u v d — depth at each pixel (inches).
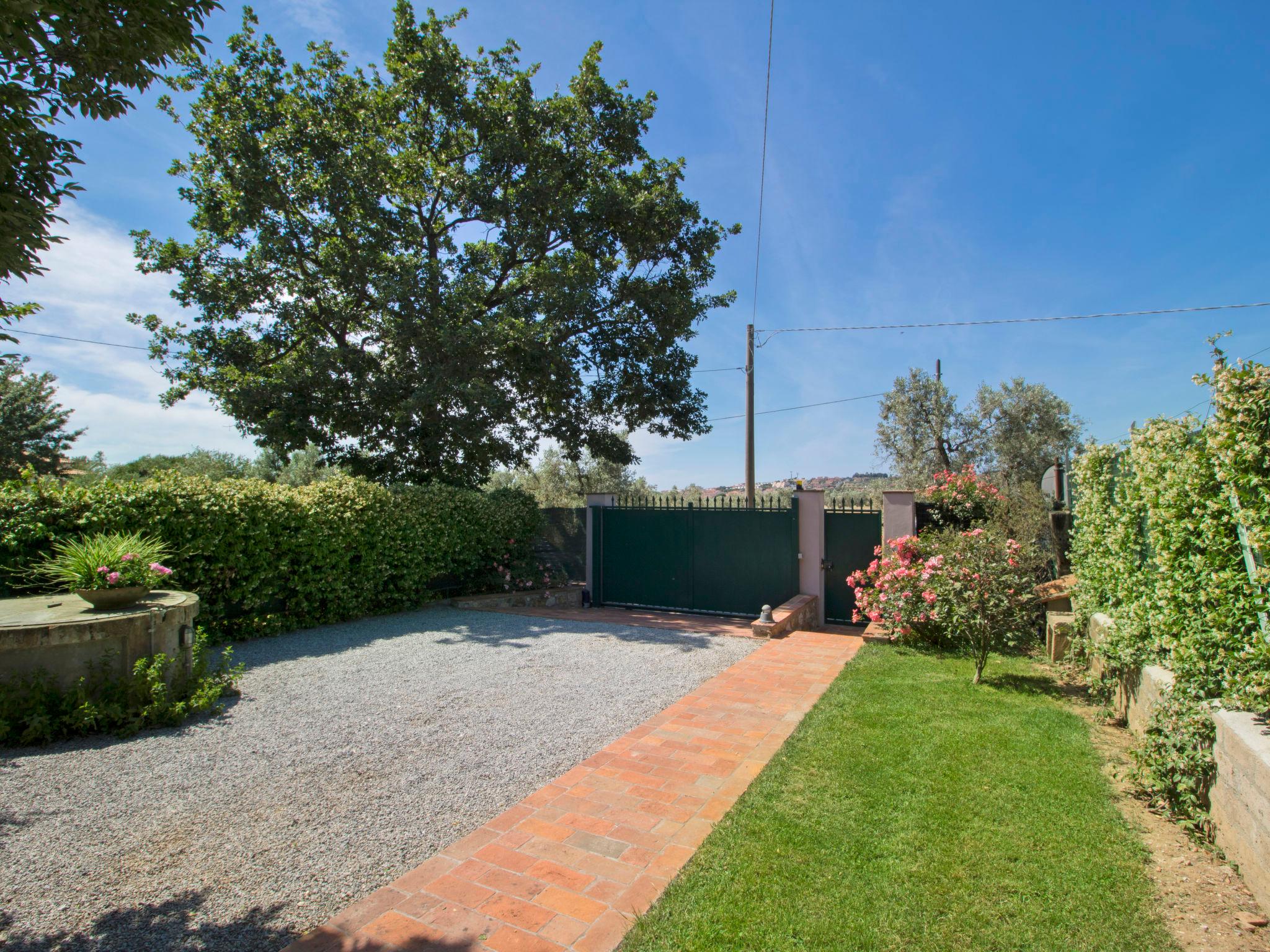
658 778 158.9
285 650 312.0
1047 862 117.3
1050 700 217.2
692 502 459.8
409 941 98.4
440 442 583.8
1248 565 124.2
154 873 120.7
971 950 94.7
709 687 237.5
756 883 111.4
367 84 586.9
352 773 167.3
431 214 621.6
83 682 199.5
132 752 181.5
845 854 120.3
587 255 583.8
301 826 139.1
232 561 326.6
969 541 251.9
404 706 223.5
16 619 201.2
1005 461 967.0
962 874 113.5
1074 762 162.2
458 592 482.3
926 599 274.4
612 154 644.1
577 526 609.3
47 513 266.5
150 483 303.3
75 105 129.5
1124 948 95.2
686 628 373.4
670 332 629.9
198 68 515.8
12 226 112.8
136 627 210.4
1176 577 145.9
